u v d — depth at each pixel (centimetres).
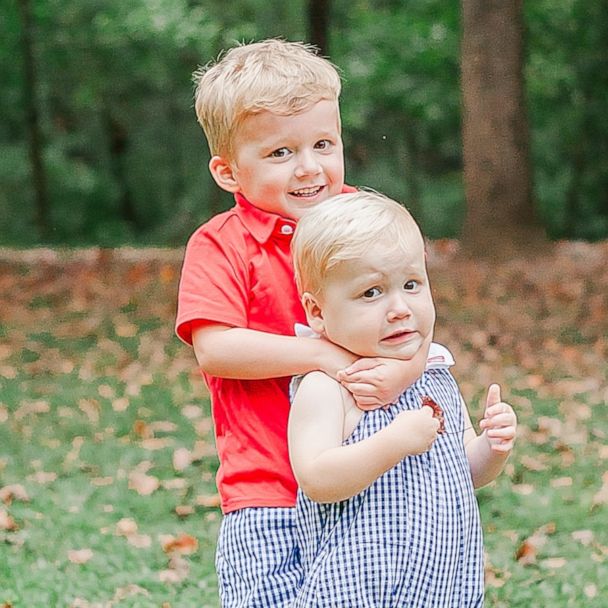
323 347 359
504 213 2042
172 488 884
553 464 925
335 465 340
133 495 861
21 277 2003
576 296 1672
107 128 3853
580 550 722
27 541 745
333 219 352
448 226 3725
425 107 3347
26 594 641
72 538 755
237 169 380
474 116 2055
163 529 783
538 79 3262
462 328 1502
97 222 3931
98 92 3594
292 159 373
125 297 1788
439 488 350
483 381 1245
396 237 350
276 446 370
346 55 3303
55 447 1009
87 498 854
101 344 1482
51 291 1861
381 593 340
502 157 2041
